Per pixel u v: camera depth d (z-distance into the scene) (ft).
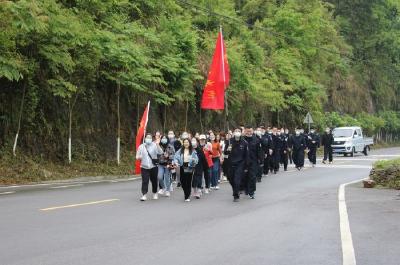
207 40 111.34
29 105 74.28
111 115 90.43
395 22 231.91
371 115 208.23
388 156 132.77
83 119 84.53
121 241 29.22
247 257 25.49
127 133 93.35
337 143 132.87
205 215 38.68
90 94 85.30
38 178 68.64
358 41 219.00
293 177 72.18
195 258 25.30
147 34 85.92
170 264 24.20
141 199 47.32
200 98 107.86
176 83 92.32
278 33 152.56
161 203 45.70
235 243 28.73
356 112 199.62
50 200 46.52
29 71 69.26
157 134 51.98
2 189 57.21
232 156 48.21
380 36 218.18
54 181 68.49
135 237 30.32
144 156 47.73
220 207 43.16
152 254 26.14
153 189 49.06
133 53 79.61
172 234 31.24
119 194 52.01
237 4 161.38
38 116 77.10
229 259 25.09
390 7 225.76
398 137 251.39
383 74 225.97
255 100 123.95
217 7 127.44
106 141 87.76
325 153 102.68
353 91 196.95
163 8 105.19
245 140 48.83
